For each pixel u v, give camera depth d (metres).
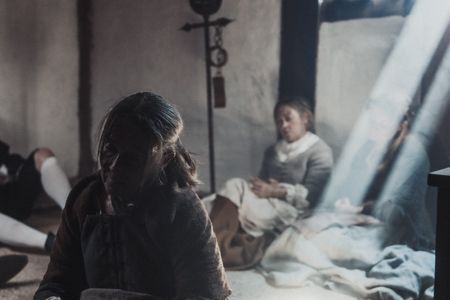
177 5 5.66
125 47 5.95
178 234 1.74
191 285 1.73
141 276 1.77
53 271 1.89
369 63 4.80
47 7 5.88
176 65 5.73
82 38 6.06
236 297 3.79
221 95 5.41
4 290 3.87
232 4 5.38
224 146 5.55
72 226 1.87
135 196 1.74
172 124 1.74
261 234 4.60
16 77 5.77
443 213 2.03
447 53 4.47
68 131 6.07
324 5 4.96
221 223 4.48
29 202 5.19
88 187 1.86
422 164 4.44
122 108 1.71
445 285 2.04
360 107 4.84
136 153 1.68
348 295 3.81
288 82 5.18
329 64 4.98
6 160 5.27
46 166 5.15
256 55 5.32
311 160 4.98
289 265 4.19
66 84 6.03
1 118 5.72
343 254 4.14
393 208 4.33
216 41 5.50
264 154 5.28
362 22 4.81
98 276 1.80
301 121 5.04
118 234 1.77
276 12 5.18
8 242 4.62
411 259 3.96
